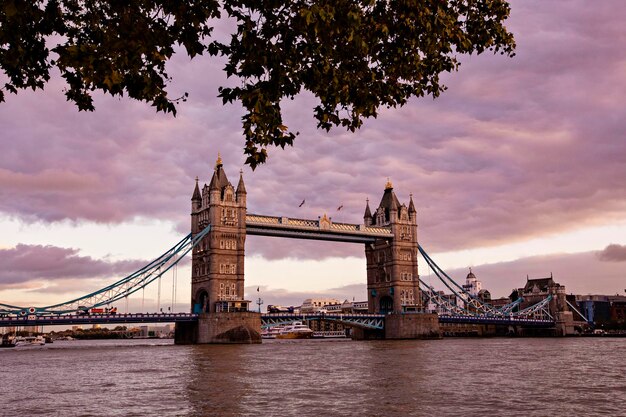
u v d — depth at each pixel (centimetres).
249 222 15850
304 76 1897
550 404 3834
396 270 18375
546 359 7944
